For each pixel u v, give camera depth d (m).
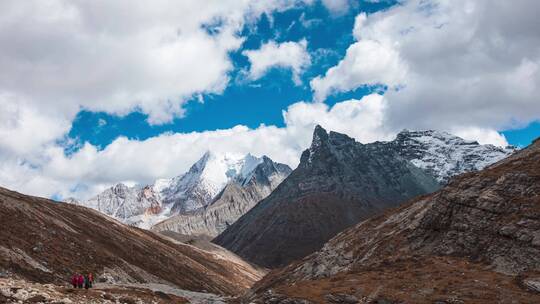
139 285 101.69
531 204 70.06
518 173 76.94
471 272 63.69
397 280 65.12
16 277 87.19
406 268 71.44
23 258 96.44
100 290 66.81
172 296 85.50
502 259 65.25
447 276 63.28
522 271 61.12
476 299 54.72
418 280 63.78
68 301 49.28
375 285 64.50
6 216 113.00
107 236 152.75
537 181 73.62
